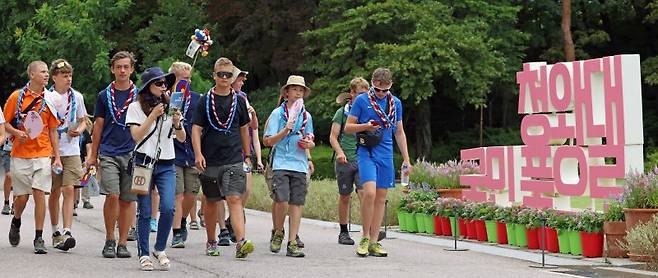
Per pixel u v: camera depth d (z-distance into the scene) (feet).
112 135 40.96
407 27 167.32
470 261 42.73
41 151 43.09
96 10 176.35
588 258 44.09
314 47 170.50
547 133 52.75
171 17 181.37
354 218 66.59
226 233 48.96
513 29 174.19
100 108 40.98
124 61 40.73
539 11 185.26
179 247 47.44
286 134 43.55
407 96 160.66
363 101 43.78
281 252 45.60
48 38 177.58
